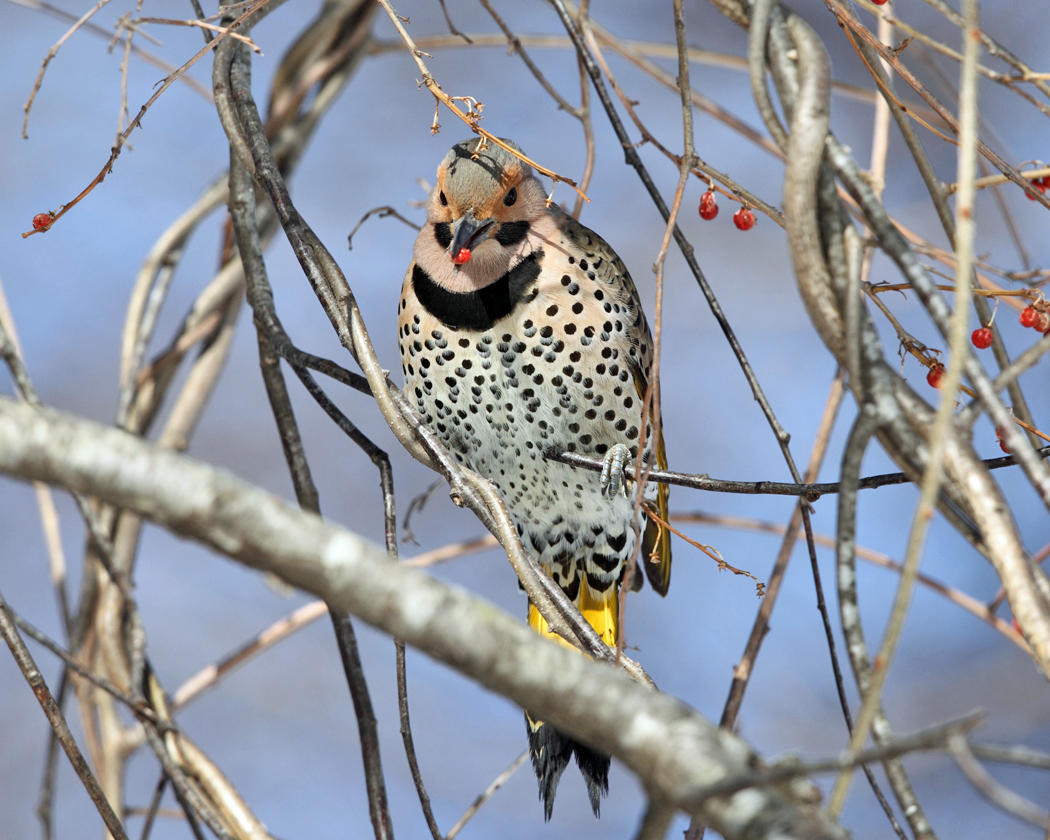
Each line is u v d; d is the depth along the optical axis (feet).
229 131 20.27
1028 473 12.28
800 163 13.44
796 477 18.81
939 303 12.85
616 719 10.48
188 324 26.18
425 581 10.67
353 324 18.71
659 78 25.04
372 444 19.49
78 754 17.04
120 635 23.71
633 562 16.03
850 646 12.55
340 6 27.78
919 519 11.30
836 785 10.98
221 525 10.44
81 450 10.37
